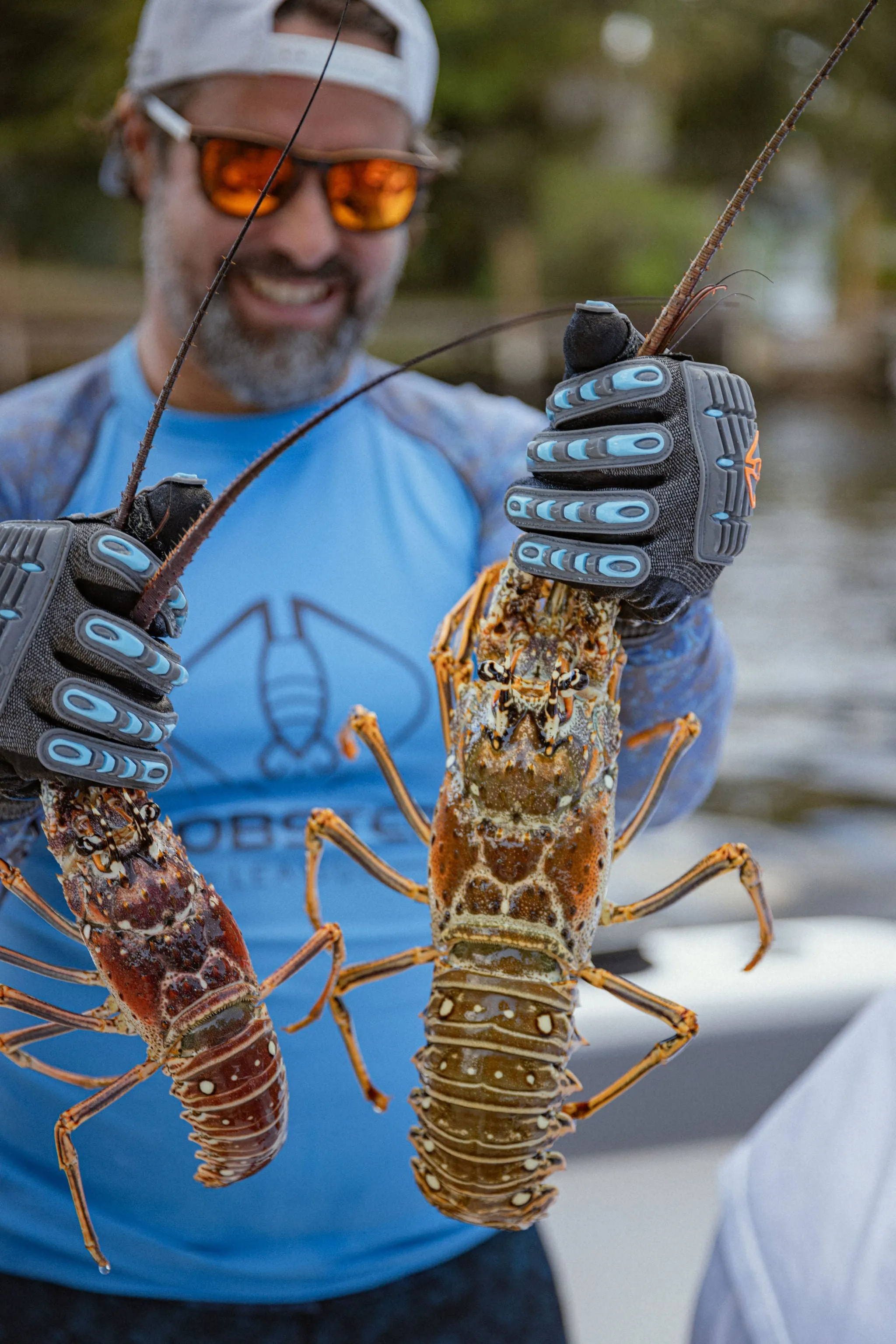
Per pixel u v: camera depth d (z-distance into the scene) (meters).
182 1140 1.68
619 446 1.09
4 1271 1.72
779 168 29.53
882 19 26.52
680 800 1.76
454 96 26.05
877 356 29.42
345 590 1.84
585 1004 2.88
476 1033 1.29
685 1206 2.82
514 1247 1.85
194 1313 1.70
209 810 1.77
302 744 1.78
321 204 1.83
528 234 27.58
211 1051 1.26
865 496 16.81
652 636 1.40
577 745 1.28
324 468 1.90
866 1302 1.51
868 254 31.81
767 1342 1.65
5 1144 1.74
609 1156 2.84
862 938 3.16
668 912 3.74
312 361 1.87
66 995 1.71
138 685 1.15
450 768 1.33
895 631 10.32
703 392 1.10
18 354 19.67
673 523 1.10
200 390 1.93
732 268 29.11
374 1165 1.75
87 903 1.26
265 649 1.80
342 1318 1.73
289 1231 1.72
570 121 29.02
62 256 21.28
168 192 1.88
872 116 28.33
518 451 1.99
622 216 27.67
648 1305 2.61
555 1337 1.83
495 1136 1.29
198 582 1.82
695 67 27.88
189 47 1.83
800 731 8.05
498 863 1.28
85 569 1.11
